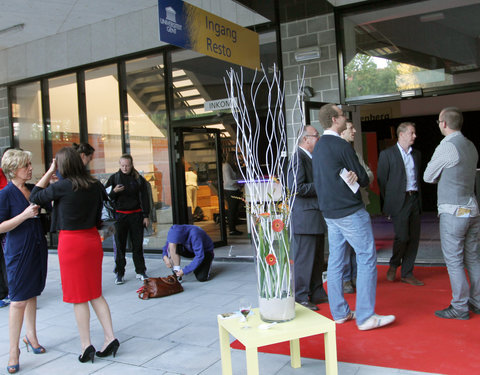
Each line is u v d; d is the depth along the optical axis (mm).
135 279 5598
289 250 2479
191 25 4652
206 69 6867
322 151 3248
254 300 4270
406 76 5613
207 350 3131
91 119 7988
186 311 4109
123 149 7672
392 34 5652
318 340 3139
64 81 8242
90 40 7836
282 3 5426
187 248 5199
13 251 3090
